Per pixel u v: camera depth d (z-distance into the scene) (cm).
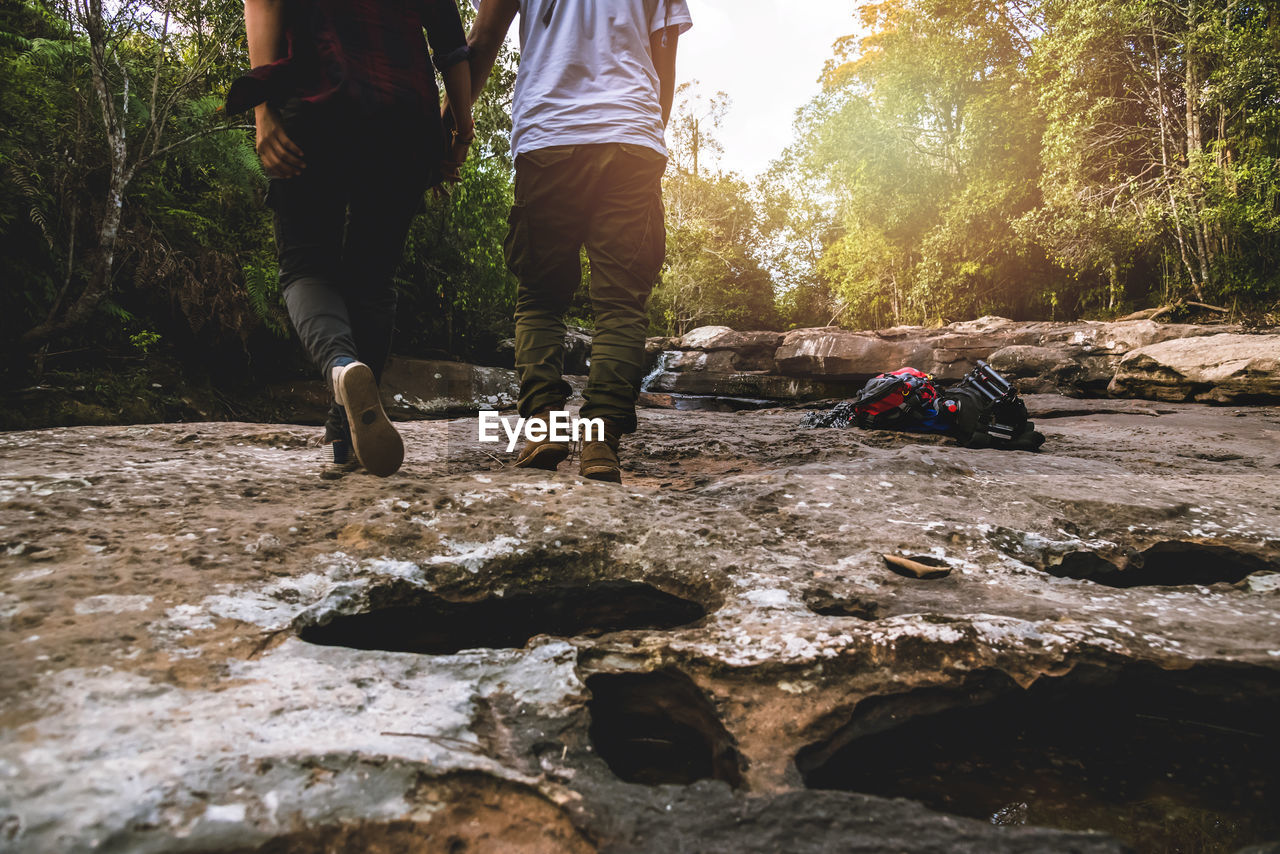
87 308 725
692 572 158
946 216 1956
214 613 124
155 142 733
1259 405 830
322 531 166
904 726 115
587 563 163
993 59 2017
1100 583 184
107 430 266
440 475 228
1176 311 1452
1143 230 1479
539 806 86
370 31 195
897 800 90
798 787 94
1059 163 1587
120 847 72
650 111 230
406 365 1079
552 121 225
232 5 723
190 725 92
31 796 76
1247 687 123
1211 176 1391
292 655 115
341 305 200
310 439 271
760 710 111
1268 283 1371
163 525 162
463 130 232
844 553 175
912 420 434
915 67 2047
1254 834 94
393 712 101
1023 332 1334
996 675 122
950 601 150
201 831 75
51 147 751
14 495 174
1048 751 116
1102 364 1159
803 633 127
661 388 1688
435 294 1273
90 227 784
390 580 144
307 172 192
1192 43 1398
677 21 238
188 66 816
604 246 229
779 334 1667
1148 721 125
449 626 150
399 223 215
